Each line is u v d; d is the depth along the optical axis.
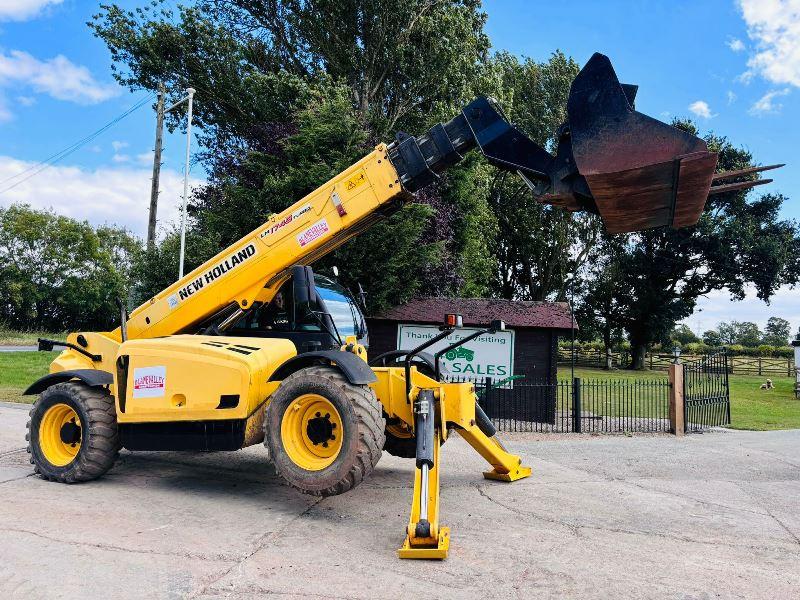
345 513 5.78
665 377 31.88
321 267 14.16
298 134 15.54
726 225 37.56
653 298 39.69
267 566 4.36
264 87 20.80
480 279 25.52
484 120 6.21
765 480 7.89
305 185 14.45
